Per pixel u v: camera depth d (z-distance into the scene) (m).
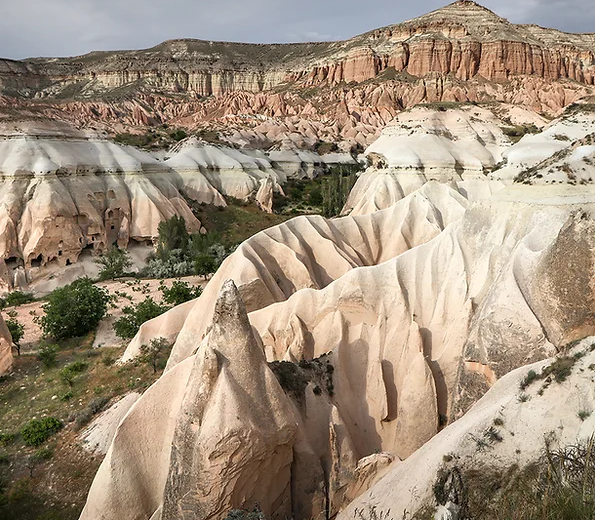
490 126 57.28
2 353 29.17
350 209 56.62
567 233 15.05
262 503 13.96
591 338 12.07
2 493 19.42
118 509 14.92
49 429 22.88
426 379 17.53
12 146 52.75
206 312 26.64
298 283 29.36
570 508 7.11
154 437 15.84
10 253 48.44
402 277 21.25
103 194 56.50
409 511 10.69
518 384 12.46
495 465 10.42
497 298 16.23
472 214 22.05
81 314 34.28
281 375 16.86
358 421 17.97
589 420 9.93
